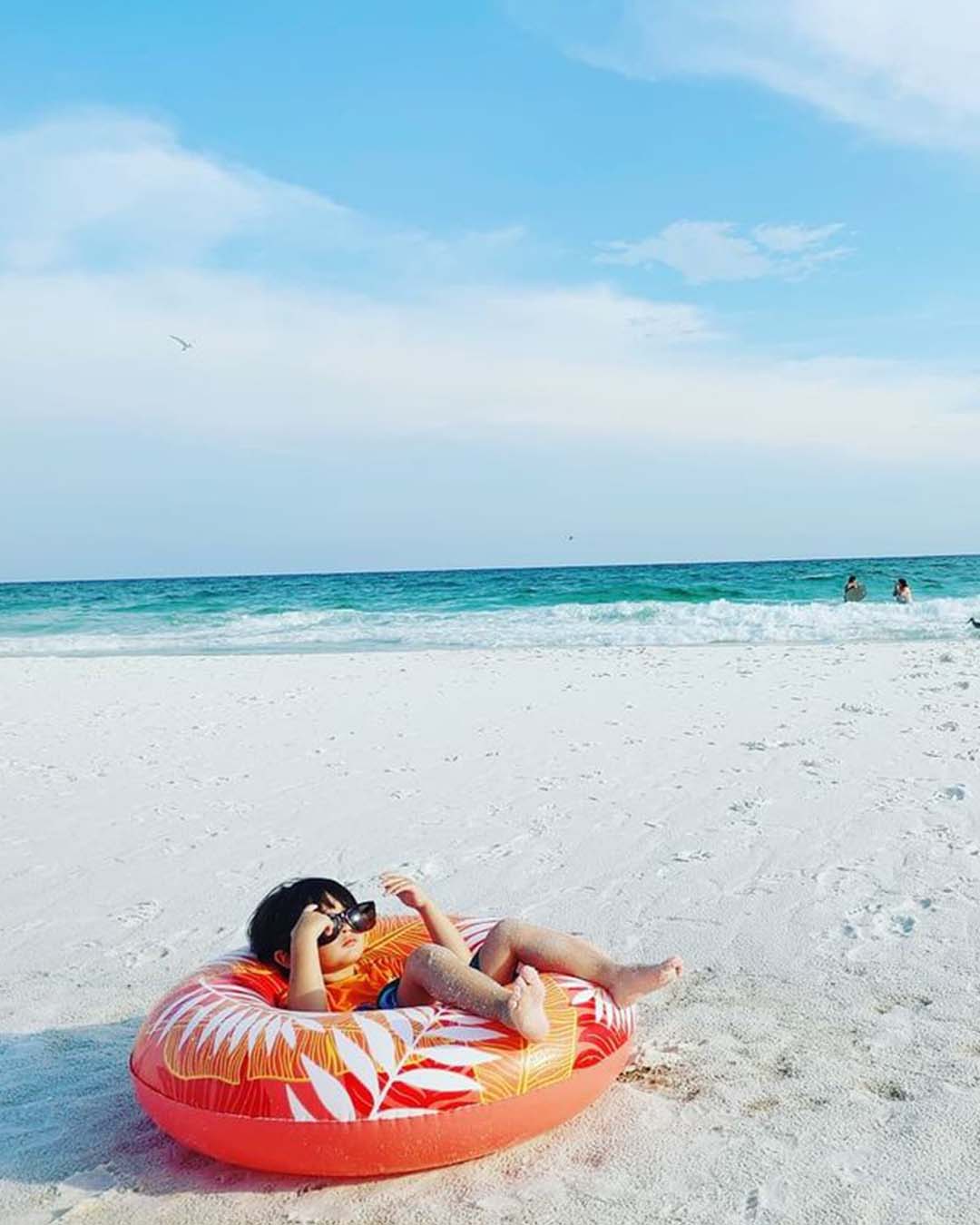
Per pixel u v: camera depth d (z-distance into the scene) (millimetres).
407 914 5449
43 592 56000
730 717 10859
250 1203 3229
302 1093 3199
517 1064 3320
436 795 8172
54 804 8336
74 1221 3164
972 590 34062
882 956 4875
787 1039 4117
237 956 4035
